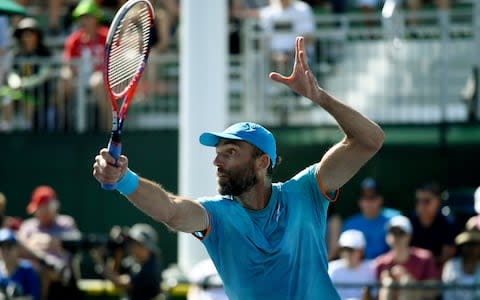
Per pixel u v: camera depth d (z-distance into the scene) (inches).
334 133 1780.3
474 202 1711.4
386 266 1448.1
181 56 1664.6
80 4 1913.1
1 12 1670.8
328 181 775.7
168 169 1820.9
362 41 1861.5
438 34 1845.5
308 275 764.6
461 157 1781.5
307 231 765.9
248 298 761.0
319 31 1857.8
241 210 751.7
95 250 1615.4
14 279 1489.9
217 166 760.3
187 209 727.7
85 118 1870.1
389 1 1865.2
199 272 1413.6
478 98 1802.4
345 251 1443.2
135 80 710.5
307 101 1831.9
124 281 1590.8
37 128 1886.1
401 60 1847.9
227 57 1782.7
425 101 1838.1
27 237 1640.0
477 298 1400.1
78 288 1577.3
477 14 1834.4
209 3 1550.2
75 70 1873.8
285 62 1820.9
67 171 1849.2
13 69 1889.8
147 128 1841.8
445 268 1475.1
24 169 1860.2
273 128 1795.0
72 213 1849.2
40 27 2004.2
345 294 1412.4
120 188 695.7
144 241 1520.7
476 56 1825.8
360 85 1850.4
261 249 748.6
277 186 773.9
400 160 1795.0
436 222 1568.7
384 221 1584.6
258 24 1881.2
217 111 1560.0
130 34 737.0
